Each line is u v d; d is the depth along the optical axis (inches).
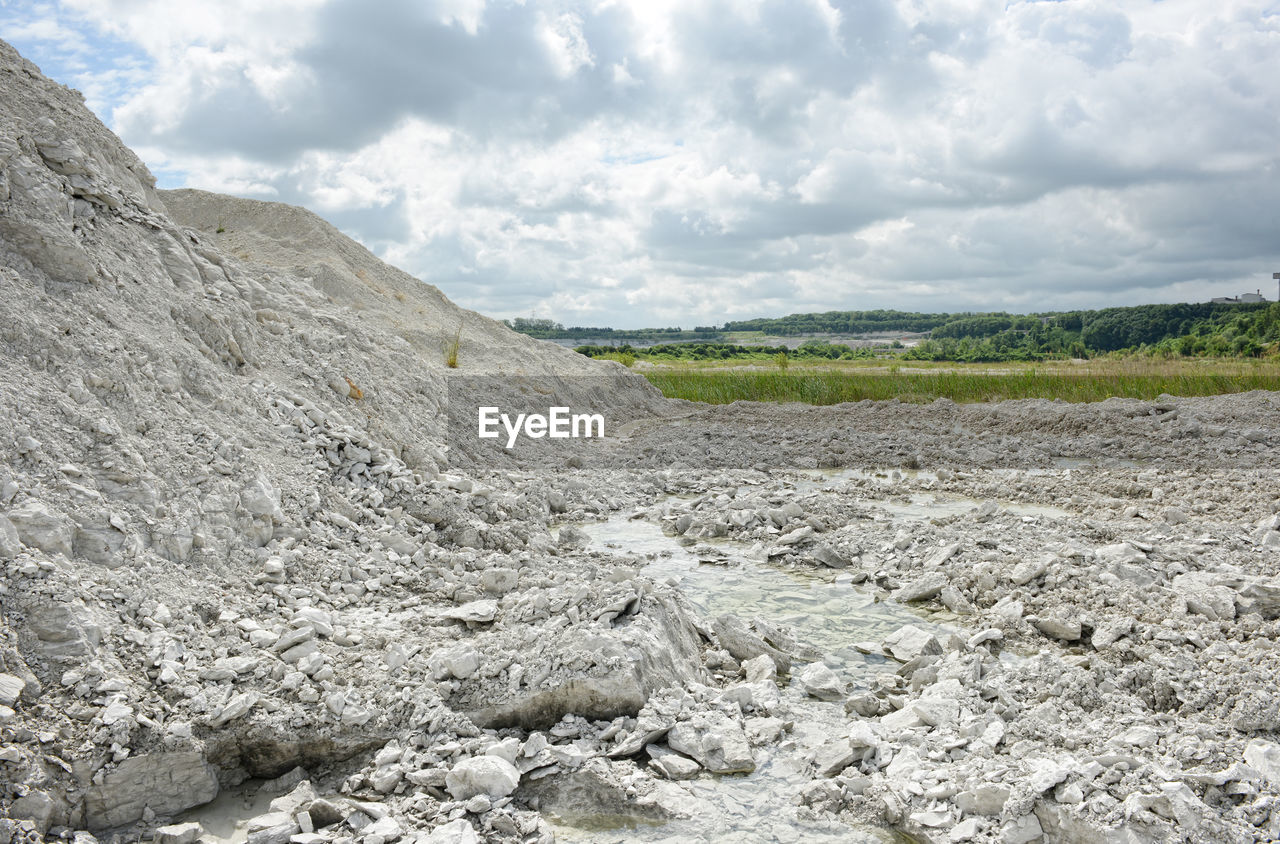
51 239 272.2
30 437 210.1
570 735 181.5
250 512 252.5
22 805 139.8
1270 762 157.4
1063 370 954.7
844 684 218.8
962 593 282.2
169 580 206.8
